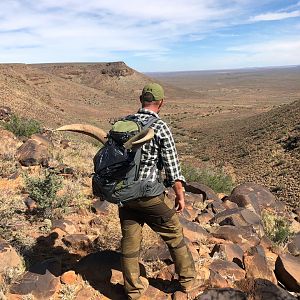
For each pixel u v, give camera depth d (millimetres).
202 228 5059
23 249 4301
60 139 12422
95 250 4488
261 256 3992
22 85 74438
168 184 3252
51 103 75875
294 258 4105
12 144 8844
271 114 76438
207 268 3922
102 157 3094
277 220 6797
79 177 7387
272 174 42094
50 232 4855
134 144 2984
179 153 62094
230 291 3299
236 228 5031
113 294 3537
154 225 3355
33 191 5445
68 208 5625
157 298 3465
